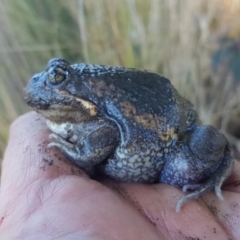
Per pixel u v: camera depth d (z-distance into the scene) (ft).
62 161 0.25
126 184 0.26
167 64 0.45
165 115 0.26
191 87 0.45
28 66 0.46
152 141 0.25
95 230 0.19
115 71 0.26
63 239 0.18
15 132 0.29
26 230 0.19
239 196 0.25
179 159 0.26
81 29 0.43
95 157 0.25
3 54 0.45
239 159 0.42
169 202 0.24
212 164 0.26
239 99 0.44
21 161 0.24
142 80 0.26
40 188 0.22
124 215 0.20
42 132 0.27
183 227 0.22
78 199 0.21
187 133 0.27
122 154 0.25
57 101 0.25
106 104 0.25
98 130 0.25
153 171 0.26
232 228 0.23
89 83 0.25
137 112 0.25
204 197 0.25
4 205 0.22
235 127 0.47
